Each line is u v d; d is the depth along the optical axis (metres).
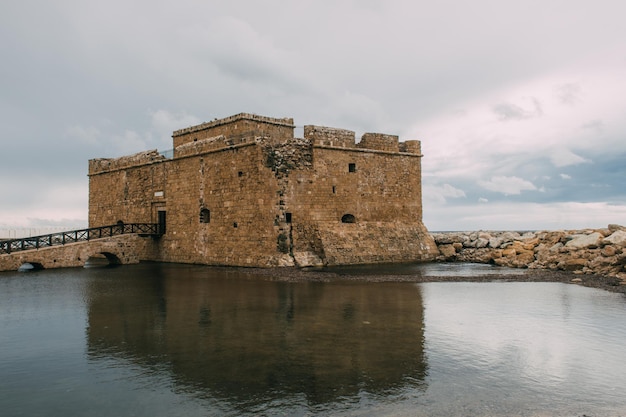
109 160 56.03
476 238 49.75
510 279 30.53
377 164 45.09
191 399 10.86
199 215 43.34
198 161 43.72
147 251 49.09
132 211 51.72
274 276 32.34
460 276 32.16
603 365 13.17
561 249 38.31
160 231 48.31
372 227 43.94
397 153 46.53
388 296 23.84
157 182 48.47
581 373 12.55
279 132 46.53
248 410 10.26
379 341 15.39
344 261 39.84
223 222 40.97
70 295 24.72
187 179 44.91
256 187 38.12
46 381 12.08
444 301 22.44
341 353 14.12
